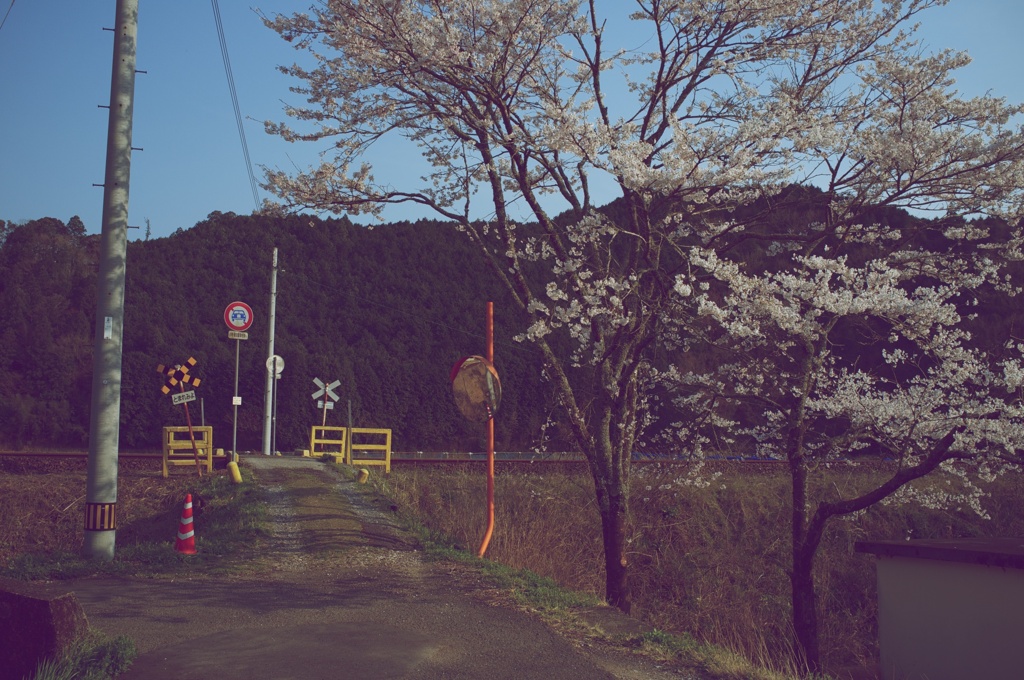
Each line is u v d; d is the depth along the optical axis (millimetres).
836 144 9609
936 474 20250
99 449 9898
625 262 11031
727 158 9242
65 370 43812
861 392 11594
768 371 10992
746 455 19672
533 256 11688
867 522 18375
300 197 11820
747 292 9070
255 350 44250
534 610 7434
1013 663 8453
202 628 6660
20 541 13914
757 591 16344
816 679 8281
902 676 9641
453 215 12062
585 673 5707
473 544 11656
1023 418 8883
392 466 19406
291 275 52312
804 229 11859
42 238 54062
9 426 41219
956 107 10297
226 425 42438
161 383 42875
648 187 8695
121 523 14648
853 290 9859
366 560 9852
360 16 10664
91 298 48781
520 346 46281
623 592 10758
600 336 11055
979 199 10031
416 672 5594
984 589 8797
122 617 6965
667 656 6285
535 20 10609
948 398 9422
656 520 17766
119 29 10164
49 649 5168
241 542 10875
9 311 45656
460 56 10148
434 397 46250
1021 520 19359
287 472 17062
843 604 16422
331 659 5828
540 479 18125
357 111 11820
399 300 50719
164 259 52188
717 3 10930
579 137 9086
